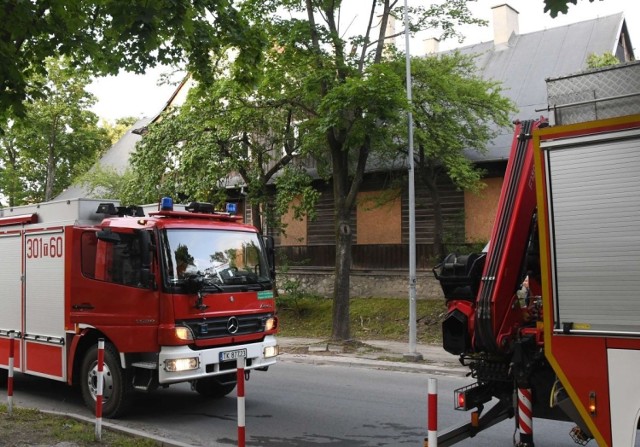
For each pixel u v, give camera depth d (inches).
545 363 226.2
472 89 697.0
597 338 185.3
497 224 249.6
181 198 834.2
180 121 784.9
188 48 377.1
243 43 394.9
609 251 184.7
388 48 698.2
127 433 291.7
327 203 971.3
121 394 333.1
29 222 395.9
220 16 381.1
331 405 375.2
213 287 336.5
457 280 248.4
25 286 394.0
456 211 827.4
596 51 864.3
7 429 291.7
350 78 557.6
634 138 182.7
